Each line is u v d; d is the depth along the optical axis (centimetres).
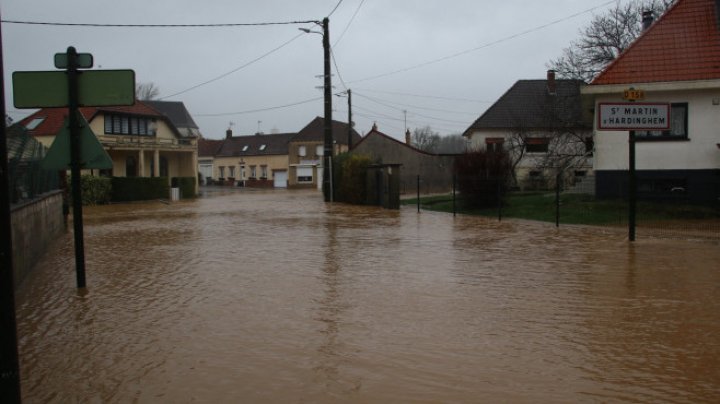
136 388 440
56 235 1533
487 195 2112
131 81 782
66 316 666
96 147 810
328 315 644
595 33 2991
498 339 550
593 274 873
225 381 450
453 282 823
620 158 1883
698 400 406
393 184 2458
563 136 3384
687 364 478
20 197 1020
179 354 518
